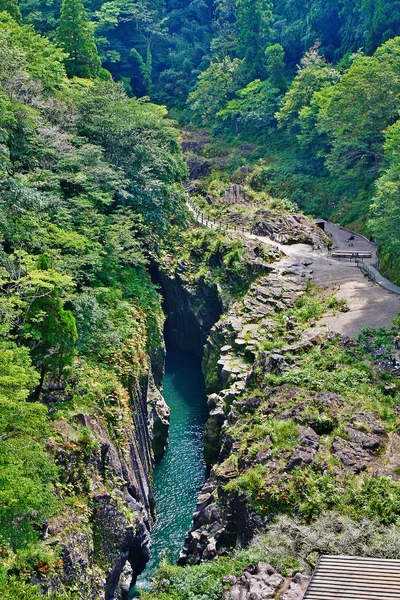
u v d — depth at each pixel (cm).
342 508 1991
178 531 2914
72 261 3009
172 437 3766
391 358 2948
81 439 2359
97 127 4325
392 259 4381
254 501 2183
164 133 5059
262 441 2459
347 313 3662
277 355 3147
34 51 4569
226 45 10162
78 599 1933
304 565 1797
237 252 4803
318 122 6794
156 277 5453
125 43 10831
